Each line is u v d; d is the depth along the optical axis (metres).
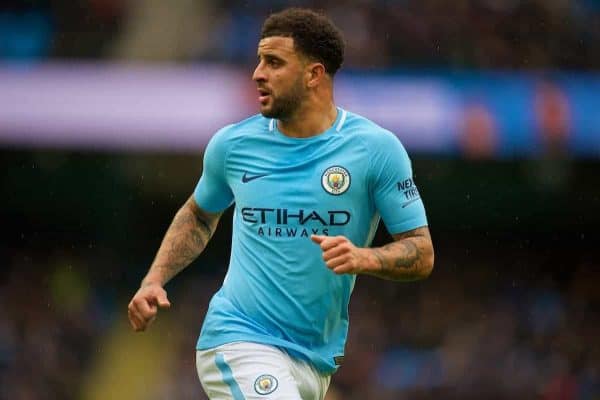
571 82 49.06
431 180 56.53
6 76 48.19
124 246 60.38
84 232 60.62
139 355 53.19
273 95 15.96
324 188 15.90
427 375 51.97
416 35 52.84
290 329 16.02
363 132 16.12
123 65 48.75
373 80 48.38
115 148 50.94
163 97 47.78
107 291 58.88
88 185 58.62
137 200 59.56
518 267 61.19
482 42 53.06
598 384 52.56
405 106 47.69
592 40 53.97
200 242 17.39
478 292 59.66
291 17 16.08
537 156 49.00
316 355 16.14
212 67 48.88
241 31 54.56
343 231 15.98
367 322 54.59
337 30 16.34
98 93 47.91
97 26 55.56
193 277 59.12
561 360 53.59
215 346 16.12
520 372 52.56
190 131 47.34
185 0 55.81
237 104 47.75
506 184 56.72
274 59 16.03
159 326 55.03
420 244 15.81
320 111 16.22
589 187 56.88
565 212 60.06
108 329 55.47
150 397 50.91
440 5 53.66
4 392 49.53
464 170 55.66
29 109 47.66
